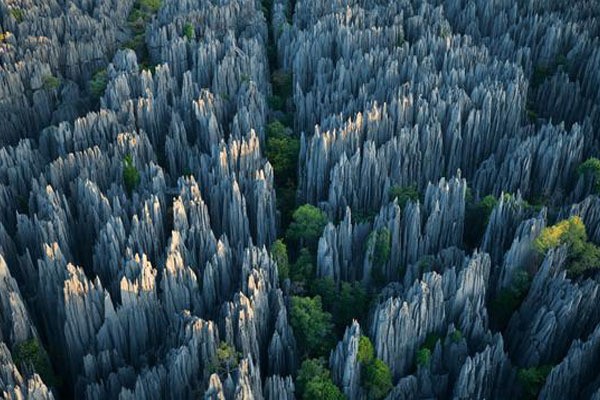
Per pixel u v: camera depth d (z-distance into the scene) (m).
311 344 57.56
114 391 53.28
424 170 77.94
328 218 71.44
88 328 56.38
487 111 80.88
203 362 52.34
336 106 89.06
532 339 55.16
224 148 72.94
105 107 88.88
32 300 62.41
